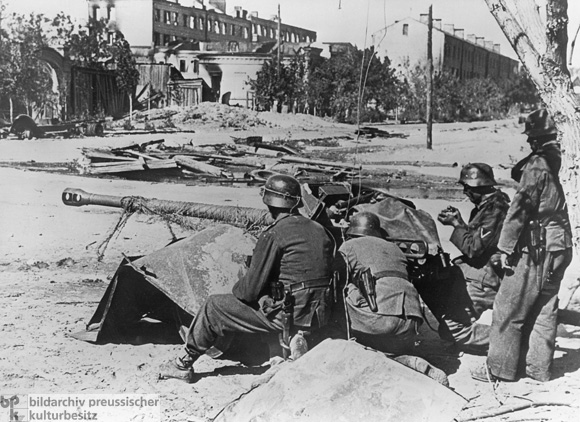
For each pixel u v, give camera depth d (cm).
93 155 1510
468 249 532
